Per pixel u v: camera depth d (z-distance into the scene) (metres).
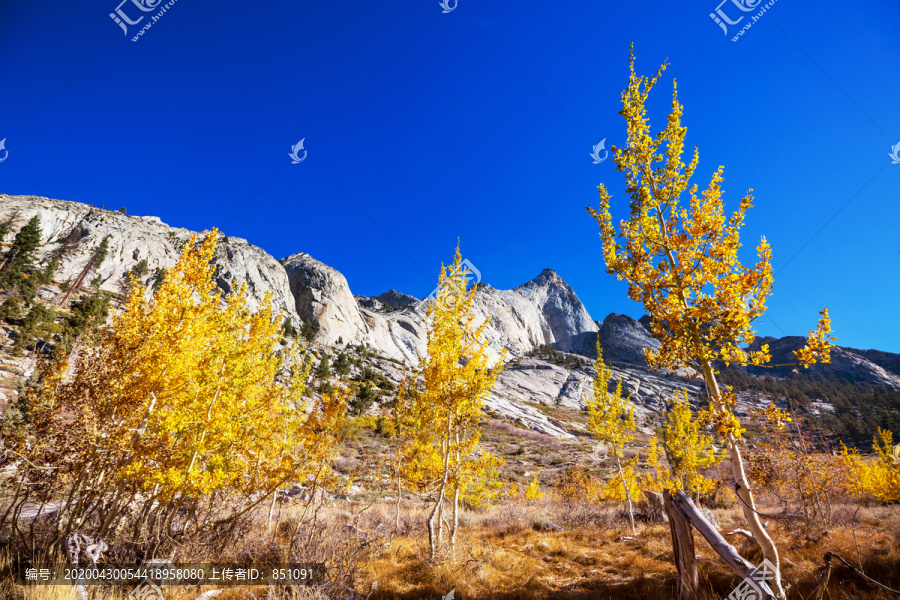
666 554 8.18
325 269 99.31
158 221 99.62
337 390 9.32
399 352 93.25
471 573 7.12
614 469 30.62
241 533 7.66
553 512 14.34
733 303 4.98
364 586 6.39
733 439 5.03
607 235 6.48
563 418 70.69
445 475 8.30
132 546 6.38
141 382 6.36
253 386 8.09
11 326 36.28
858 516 10.90
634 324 157.38
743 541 8.59
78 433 6.05
